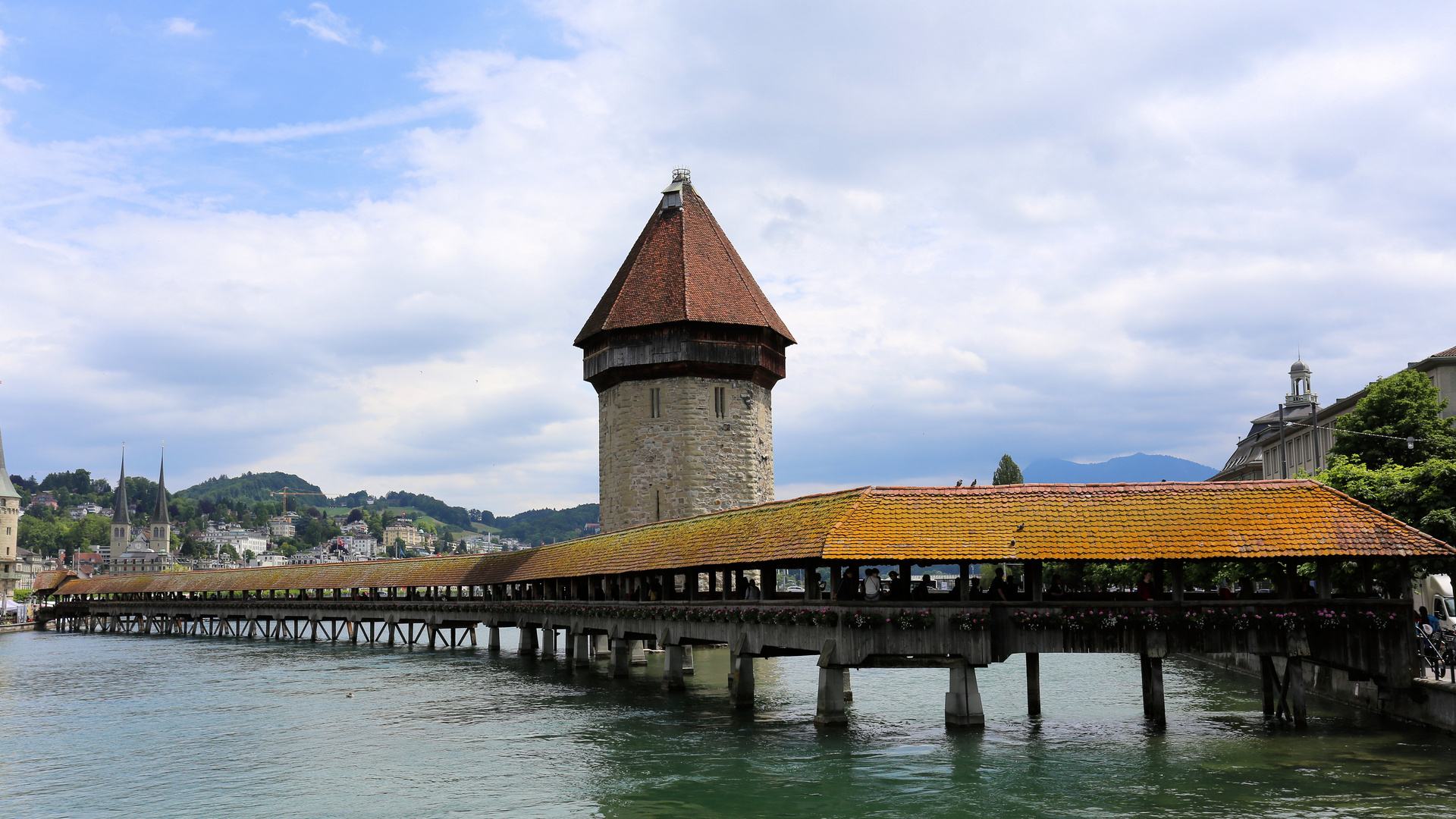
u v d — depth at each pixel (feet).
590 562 151.02
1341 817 64.23
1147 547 85.20
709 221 205.67
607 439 200.34
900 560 85.61
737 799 73.72
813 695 124.36
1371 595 88.69
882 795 73.36
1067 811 67.97
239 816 74.38
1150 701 92.68
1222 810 66.69
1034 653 100.22
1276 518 86.69
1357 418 163.22
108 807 78.54
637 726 104.53
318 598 271.90
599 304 211.82
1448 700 80.43
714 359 191.42
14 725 121.29
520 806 74.18
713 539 115.03
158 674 181.88
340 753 96.99
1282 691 93.30
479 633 298.15
